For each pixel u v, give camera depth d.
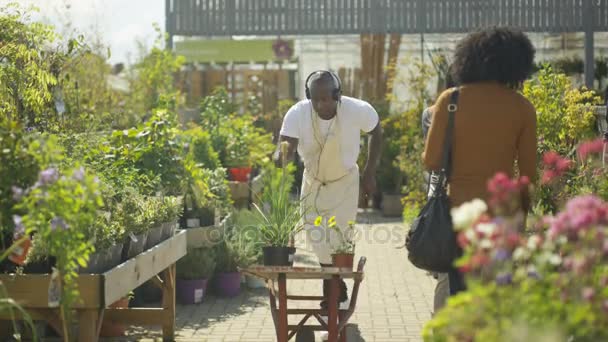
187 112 17.34
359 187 7.96
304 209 7.75
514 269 4.52
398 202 16.42
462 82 5.46
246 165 14.27
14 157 5.27
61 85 9.40
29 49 8.86
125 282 6.13
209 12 19.75
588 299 3.78
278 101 20.08
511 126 5.32
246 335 7.71
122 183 7.74
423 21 19.20
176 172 9.23
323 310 6.42
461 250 5.31
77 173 5.04
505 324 3.71
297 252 11.92
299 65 19.91
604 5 18.42
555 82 10.08
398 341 7.53
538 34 18.67
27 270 6.09
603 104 11.96
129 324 7.42
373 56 19.44
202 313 8.62
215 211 9.44
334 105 7.53
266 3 19.69
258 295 9.56
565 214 4.04
